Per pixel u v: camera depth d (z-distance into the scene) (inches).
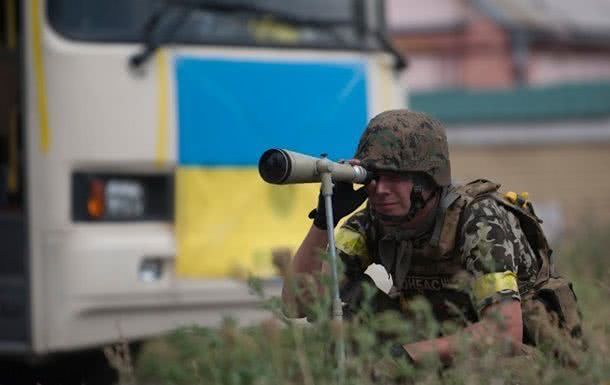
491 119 2689.5
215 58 906.1
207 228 892.6
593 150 2635.3
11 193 906.7
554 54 3777.1
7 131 937.5
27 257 858.1
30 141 860.0
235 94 909.8
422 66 3806.6
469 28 3764.8
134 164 877.2
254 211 906.7
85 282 853.8
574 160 2645.2
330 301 476.1
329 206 483.2
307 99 933.2
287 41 936.9
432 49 3796.8
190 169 892.0
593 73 3823.8
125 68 877.2
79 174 864.3
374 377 464.4
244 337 472.1
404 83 992.9
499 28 3747.5
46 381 940.6
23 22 867.4
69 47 867.4
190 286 883.4
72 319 853.2
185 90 893.8
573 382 463.8
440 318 501.4
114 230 867.4
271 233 908.6
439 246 482.9
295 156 476.1
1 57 935.7
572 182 2647.6
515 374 462.0
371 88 961.5
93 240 859.4
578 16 3843.5
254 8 927.7
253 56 917.8
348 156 943.7
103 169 869.8
